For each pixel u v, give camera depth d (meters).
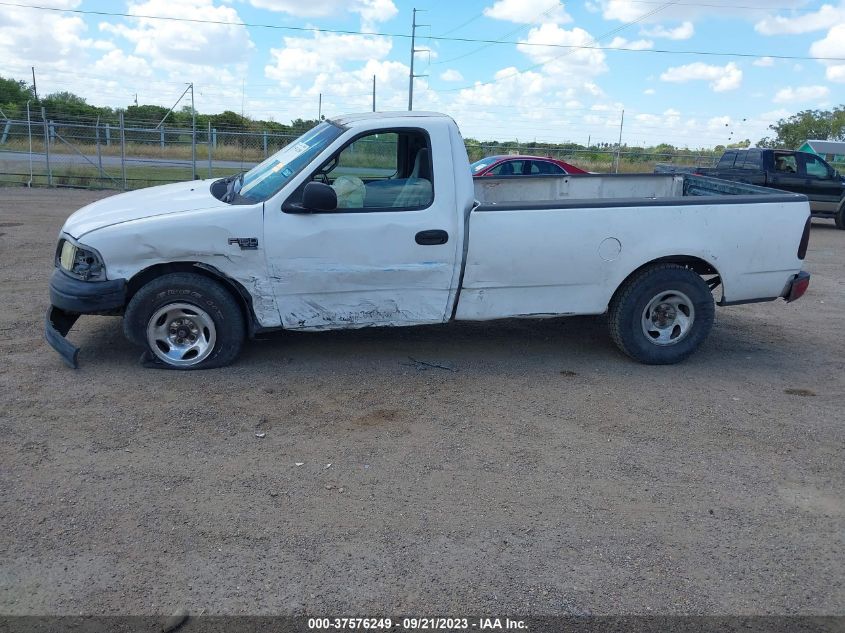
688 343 6.27
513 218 5.69
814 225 17.77
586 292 5.98
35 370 5.59
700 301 6.19
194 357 5.69
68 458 4.31
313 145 5.78
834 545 3.74
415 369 5.96
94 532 3.62
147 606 3.12
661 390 5.74
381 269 5.59
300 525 3.74
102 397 5.15
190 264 5.50
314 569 3.40
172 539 3.58
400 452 4.55
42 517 3.72
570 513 3.94
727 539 3.76
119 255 5.33
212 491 4.03
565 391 5.63
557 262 5.83
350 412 5.09
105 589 3.22
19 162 23.70
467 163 5.74
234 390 5.36
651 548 3.66
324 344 6.47
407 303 5.76
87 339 6.34
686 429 5.04
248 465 4.32
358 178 5.68
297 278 5.52
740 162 17.47
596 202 5.85
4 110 33.69
